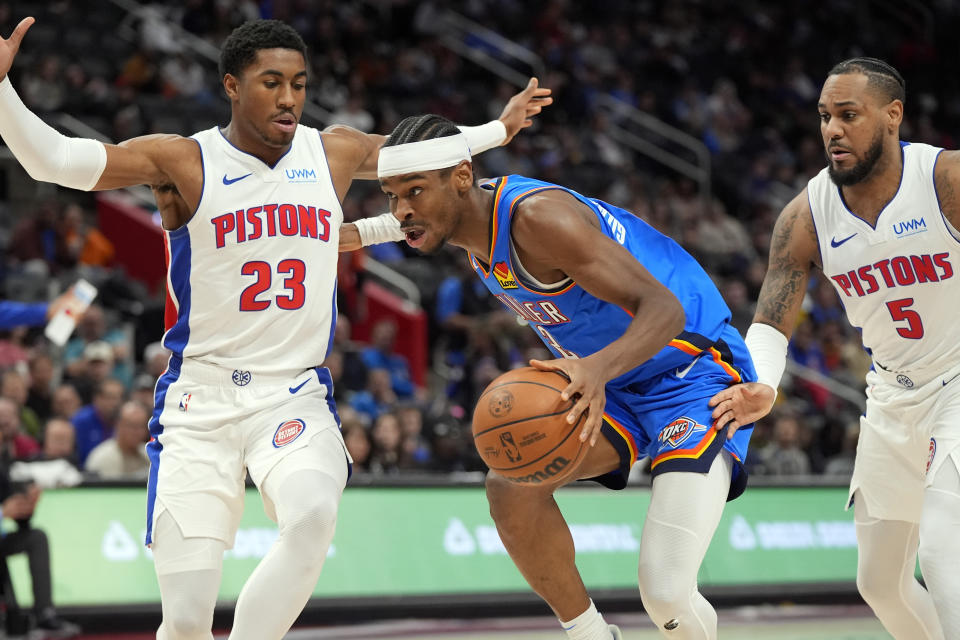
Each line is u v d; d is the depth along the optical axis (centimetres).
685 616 427
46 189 1623
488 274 445
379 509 924
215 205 433
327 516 411
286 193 442
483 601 922
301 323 443
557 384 400
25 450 925
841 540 1082
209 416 435
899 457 480
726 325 480
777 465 1181
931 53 2577
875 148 448
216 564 430
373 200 1571
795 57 2477
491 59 2152
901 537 488
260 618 401
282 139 435
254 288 436
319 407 444
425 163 409
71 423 970
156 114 1684
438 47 2092
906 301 462
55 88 1608
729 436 448
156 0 1933
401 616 893
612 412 467
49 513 831
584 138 1984
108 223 1612
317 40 1952
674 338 439
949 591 415
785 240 490
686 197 1981
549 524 463
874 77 446
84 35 1811
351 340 1538
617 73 2186
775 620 934
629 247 455
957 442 438
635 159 2088
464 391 1288
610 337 450
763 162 2155
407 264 1688
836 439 1334
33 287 1321
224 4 1888
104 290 1348
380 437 1027
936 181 449
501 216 420
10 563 816
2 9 1728
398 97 1967
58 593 809
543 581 471
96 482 853
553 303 442
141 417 909
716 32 2455
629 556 988
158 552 429
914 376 469
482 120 2030
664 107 2184
